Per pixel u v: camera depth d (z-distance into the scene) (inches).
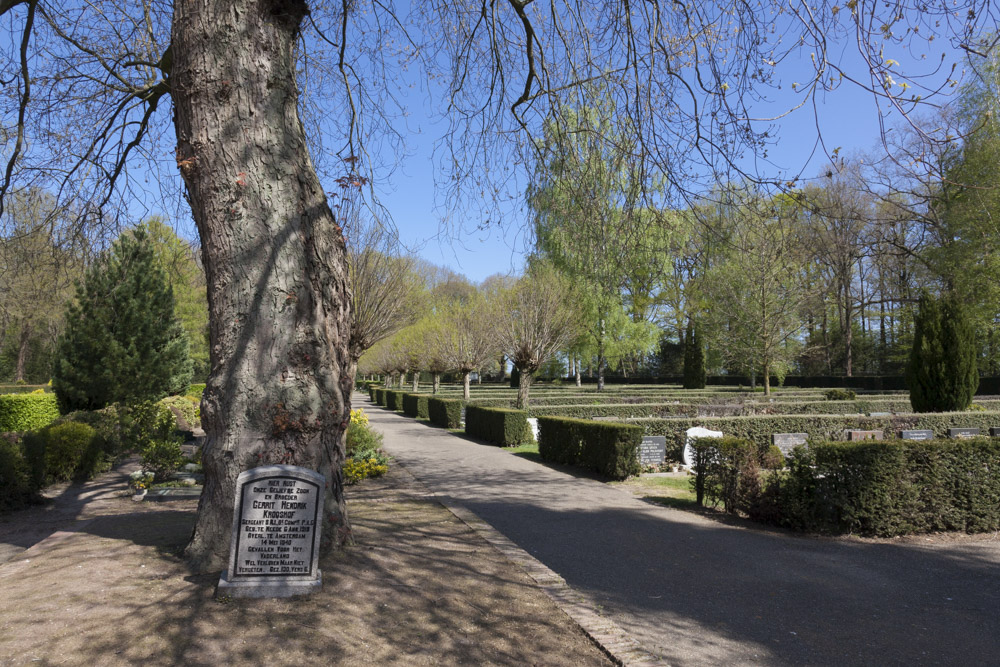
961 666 148.1
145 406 435.2
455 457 548.1
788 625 173.3
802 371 1840.6
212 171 178.2
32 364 1461.6
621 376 2203.5
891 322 1557.6
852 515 275.7
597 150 264.4
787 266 877.8
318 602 155.3
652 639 162.2
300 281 180.1
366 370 2059.5
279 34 188.9
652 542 265.6
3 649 127.1
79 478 434.3
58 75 294.0
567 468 478.0
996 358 1088.8
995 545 263.1
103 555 188.4
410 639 140.9
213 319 180.7
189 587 159.9
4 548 255.6
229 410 174.1
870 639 163.8
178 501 352.2
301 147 191.2
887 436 494.9
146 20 301.3
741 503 313.6
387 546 208.4
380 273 602.9
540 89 283.0
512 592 175.5
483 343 1014.4
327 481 189.2
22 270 362.6
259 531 159.5
